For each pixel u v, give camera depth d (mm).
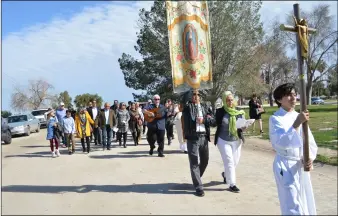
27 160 11492
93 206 5973
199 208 5660
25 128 23203
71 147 13133
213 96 24922
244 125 6656
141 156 11312
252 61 26047
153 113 11109
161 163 9828
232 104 6754
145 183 7480
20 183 7852
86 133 12930
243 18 24719
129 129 14375
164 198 6289
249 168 8414
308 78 41969
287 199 4371
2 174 8938
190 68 6441
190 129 6551
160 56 27688
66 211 5750
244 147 11539
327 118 20641
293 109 4582
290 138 4277
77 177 8383
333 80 43250
